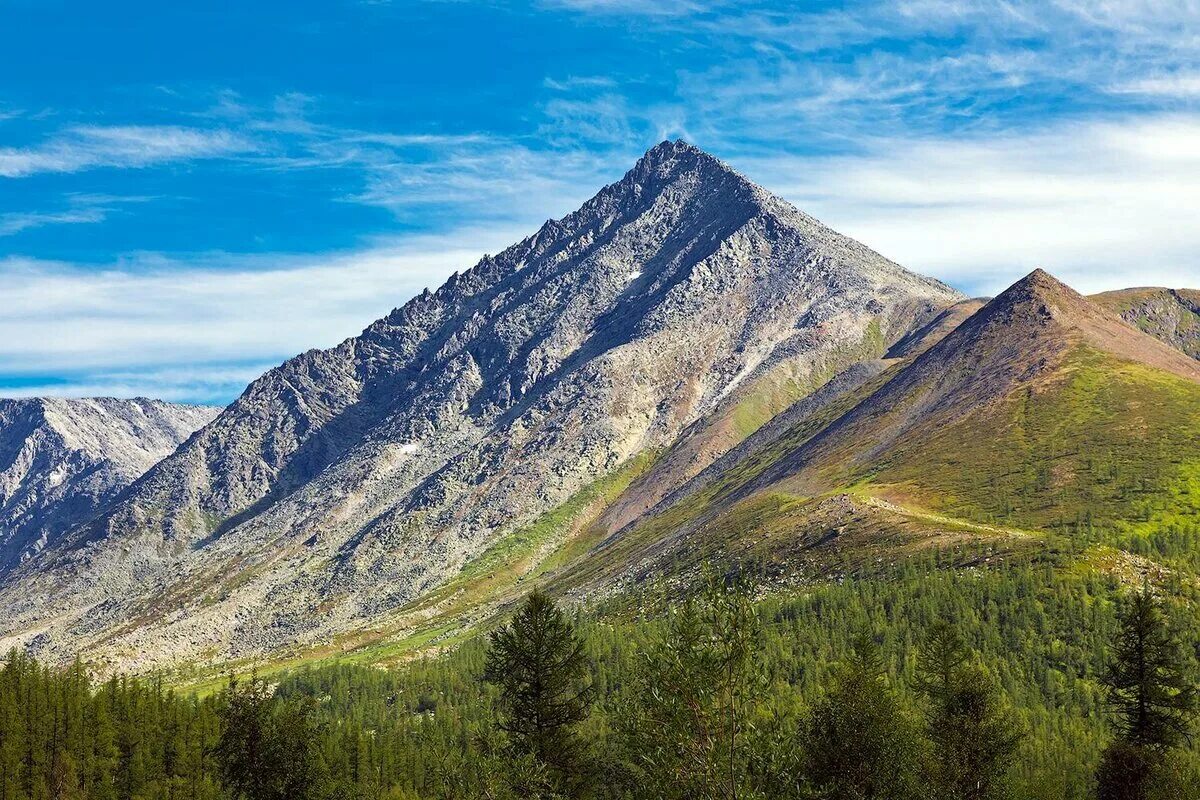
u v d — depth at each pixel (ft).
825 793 214.90
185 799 513.45
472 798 237.86
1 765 528.63
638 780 192.95
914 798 265.75
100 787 531.91
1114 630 526.57
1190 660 470.80
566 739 268.62
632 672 192.03
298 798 319.88
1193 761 335.06
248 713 324.60
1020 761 374.22
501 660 276.62
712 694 171.01
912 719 295.48
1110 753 275.39
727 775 168.86
